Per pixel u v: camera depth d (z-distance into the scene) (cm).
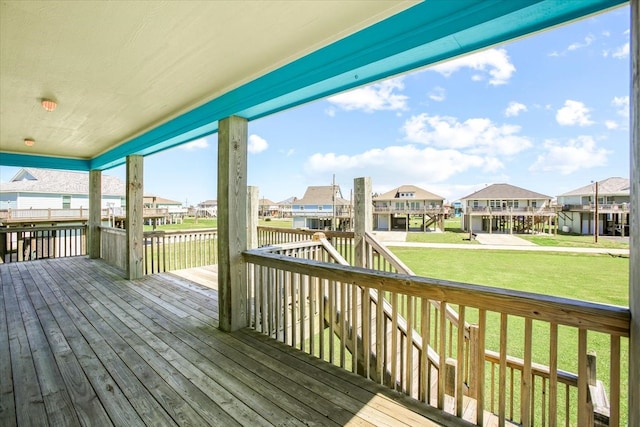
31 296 430
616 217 2370
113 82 278
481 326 161
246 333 302
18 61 236
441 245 1628
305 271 254
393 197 3534
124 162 623
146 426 168
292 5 169
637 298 112
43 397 195
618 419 122
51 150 617
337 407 182
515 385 387
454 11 157
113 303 399
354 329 224
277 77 244
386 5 172
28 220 1692
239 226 313
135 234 531
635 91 111
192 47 216
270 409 181
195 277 546
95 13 174
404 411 177
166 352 259
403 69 197
